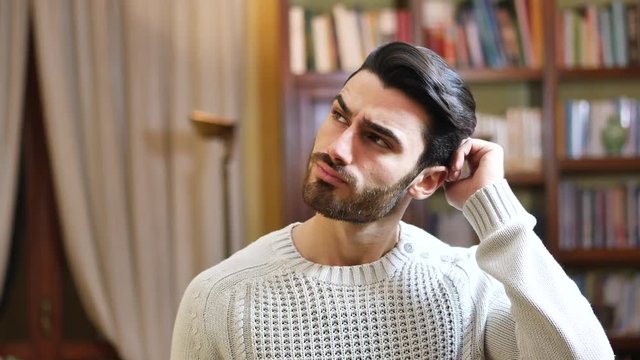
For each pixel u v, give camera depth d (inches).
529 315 50.6
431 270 53.8
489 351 55.4
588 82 147.3
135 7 139.2
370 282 52.1
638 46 139.2
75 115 139.7
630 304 142.5
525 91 145.6
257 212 150.3
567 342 49.7
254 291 51.0
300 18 135.4
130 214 141.3
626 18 139.1
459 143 51.5
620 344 139.6
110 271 139.9
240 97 142.4
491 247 52.8
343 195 48.3
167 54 140.6
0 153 139.2
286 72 133.4
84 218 139.5
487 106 145.8
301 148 134.6
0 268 140.6
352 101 48.6
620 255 138.6
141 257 139.8
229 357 50.6
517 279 51.2
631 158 137.6
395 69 48.4
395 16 136.8
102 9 138.5
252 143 149.7
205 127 133.7
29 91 144.6
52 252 147.3
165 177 141.1
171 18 139.9
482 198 53.7
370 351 51.6
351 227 50.6
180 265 140.3
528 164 137.5
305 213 134.8
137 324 140.7
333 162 48.1
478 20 137.8
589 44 138.9
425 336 52.6
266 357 50.4
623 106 139.9
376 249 52.3
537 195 142.6
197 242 140.8
